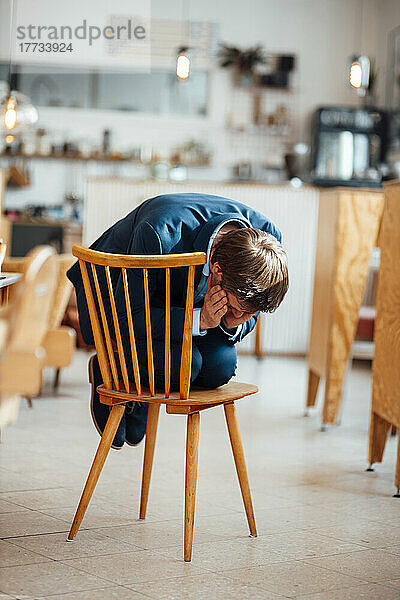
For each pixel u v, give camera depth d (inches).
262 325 298.2
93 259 90.6
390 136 355.3
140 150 361.1
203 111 369.7
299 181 345.1
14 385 57.2
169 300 89.2
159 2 362.9
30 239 303.3
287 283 92.4
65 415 176.1
